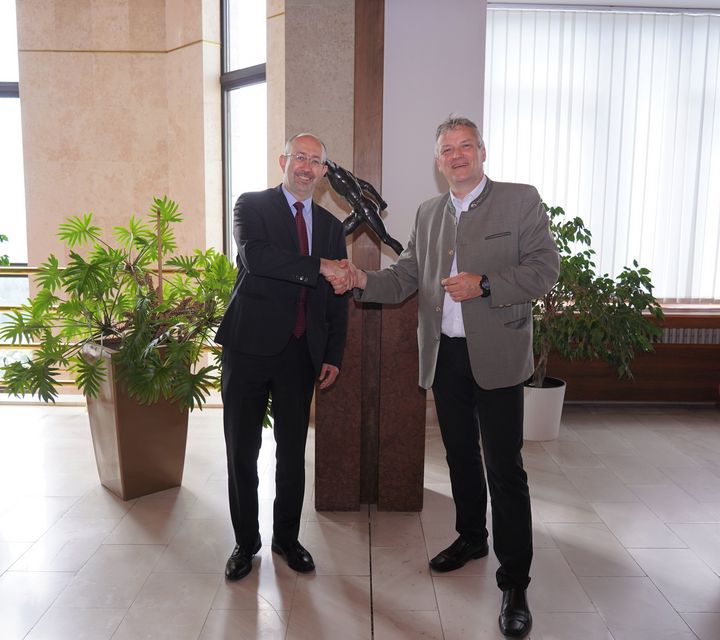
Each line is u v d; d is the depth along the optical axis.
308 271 1.99
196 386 2.73
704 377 4.58
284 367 2.15
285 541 2.32
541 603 2.10
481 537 2.33
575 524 2.69
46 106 6.26
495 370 1.92
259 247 2.01
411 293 2.32
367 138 3.41
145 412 2.84
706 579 2.26
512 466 1.95
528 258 1.93
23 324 2.80
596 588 2.19
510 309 1.94
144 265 3.06
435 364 2.10
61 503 2.83
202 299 2.89
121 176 6.28
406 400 2.74
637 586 2.21
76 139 6.27
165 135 6.16
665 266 4.61
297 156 2.06
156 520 2.67
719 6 4.37
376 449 2.87
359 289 2.21
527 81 4.45
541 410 3.79
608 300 3.78
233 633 1.91
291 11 3.46
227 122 5.82
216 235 5.93
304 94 3.52
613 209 4.55
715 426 4.14
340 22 3.47
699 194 4.56
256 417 2.17
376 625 1.96
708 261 4.64
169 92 6.04
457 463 2.23
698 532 2.63
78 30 6.13
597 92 4.46
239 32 5.61
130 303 2.99
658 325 4.44
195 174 5.88
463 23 3.60
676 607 2.08
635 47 4.44
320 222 2.21
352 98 3.53
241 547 2.26
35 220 6.42
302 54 3.49
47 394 2.71
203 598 2.10
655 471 3.33
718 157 4.55
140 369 2.69
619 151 4.50
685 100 4.48
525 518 1.97
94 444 3.01
